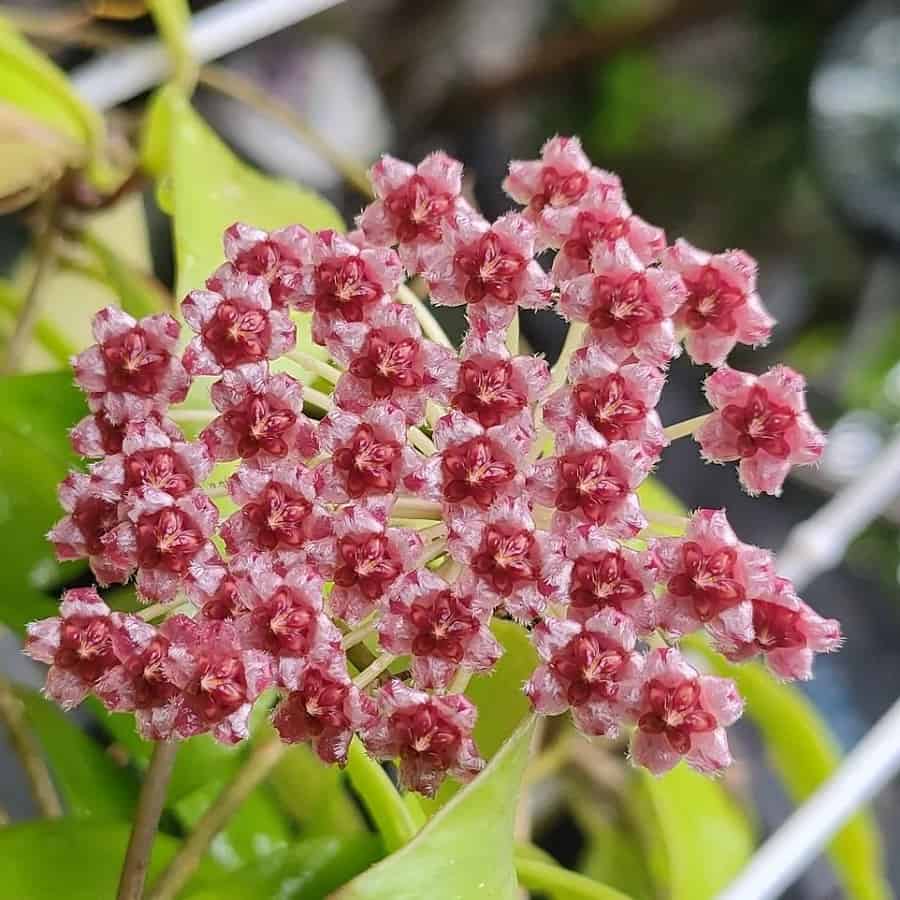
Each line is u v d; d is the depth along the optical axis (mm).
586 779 254
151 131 198
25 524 178
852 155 402
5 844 162
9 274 296
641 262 151
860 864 213
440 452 141
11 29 199
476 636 140
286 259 148
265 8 216
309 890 161
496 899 143
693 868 209
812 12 426
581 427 140
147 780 153
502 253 146
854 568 370
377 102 395
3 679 187
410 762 141
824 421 406
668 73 442
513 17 454
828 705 322
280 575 140
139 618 141
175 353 147
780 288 425
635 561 141
